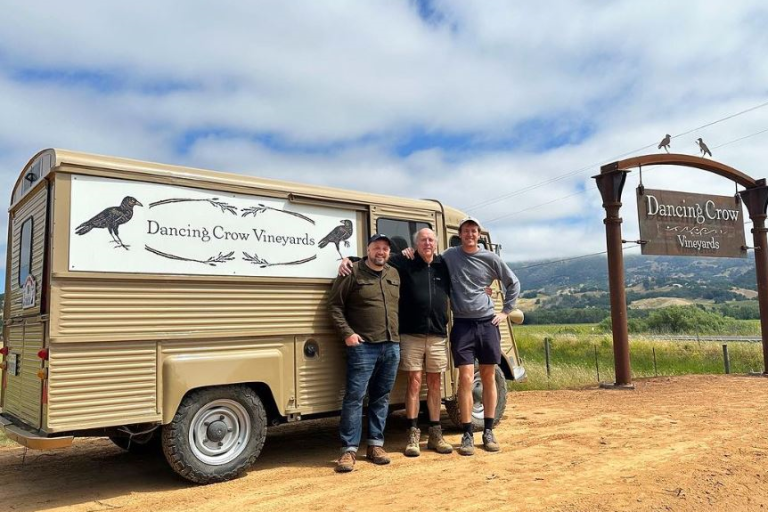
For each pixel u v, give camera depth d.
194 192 5.15
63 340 4.38
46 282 4.68
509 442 6.36
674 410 8.20
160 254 4.89
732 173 13.20
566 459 5.55
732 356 17.59
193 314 5.00
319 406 5.62
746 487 4.63
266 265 5.47
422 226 6.81
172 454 4.77
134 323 4.70
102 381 4.51
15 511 4.39
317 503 4.37
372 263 5.58
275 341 5.43
